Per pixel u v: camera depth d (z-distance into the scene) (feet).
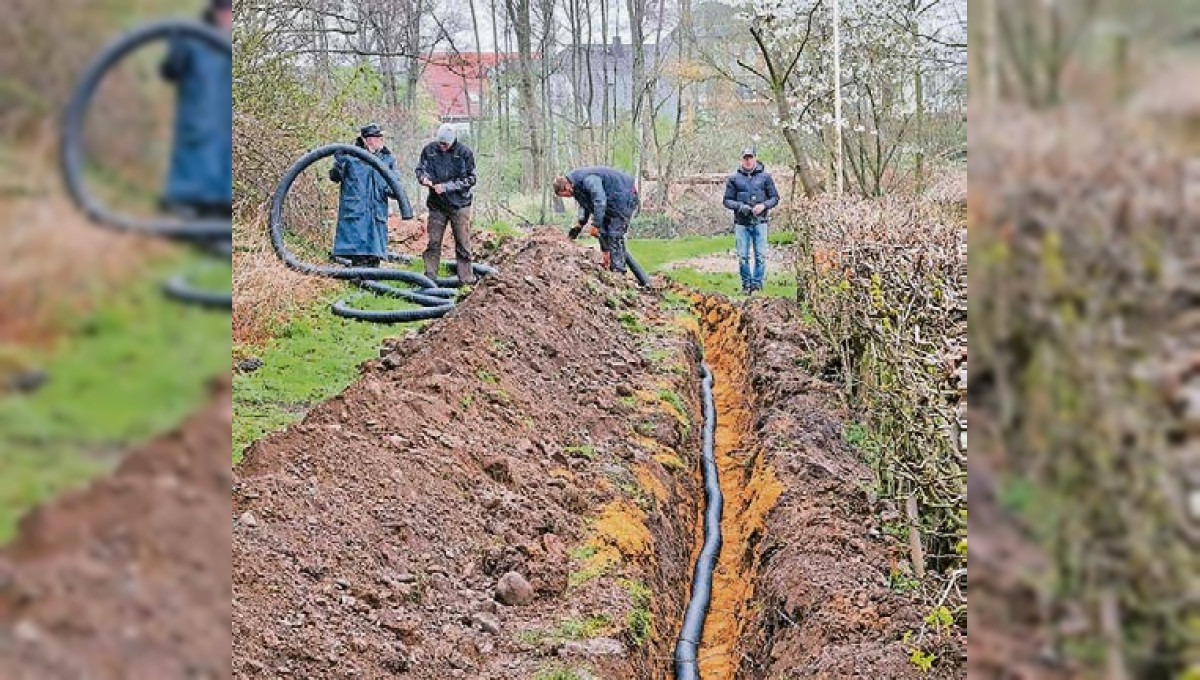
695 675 20.35
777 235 80.12
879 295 22.70
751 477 28.45
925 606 16.89
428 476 20.58
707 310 52.24
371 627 15.40
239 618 13.87
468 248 43.60
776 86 68.54
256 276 33.76
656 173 128.16
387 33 103.24
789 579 20.18
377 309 38.27
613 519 22.30
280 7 50.98
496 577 18.88
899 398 19.89
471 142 134.00
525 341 32.01
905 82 67.46
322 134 54.29
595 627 17.69
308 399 27.25
